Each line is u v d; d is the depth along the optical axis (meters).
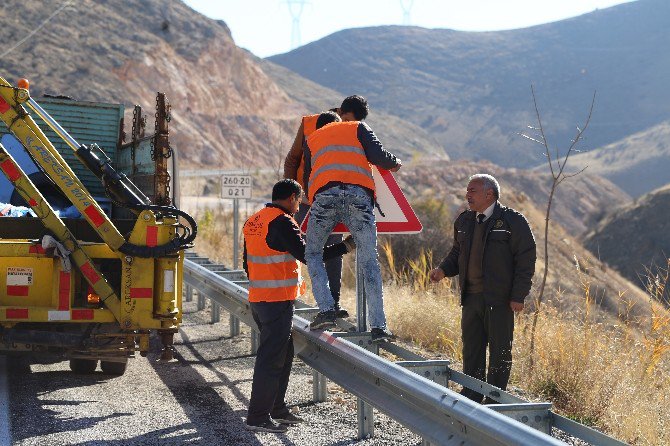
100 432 5.88
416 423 4.85
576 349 7.84
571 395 7.34
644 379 7.89
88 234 7.62
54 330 7.25
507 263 6.41
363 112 6.45
